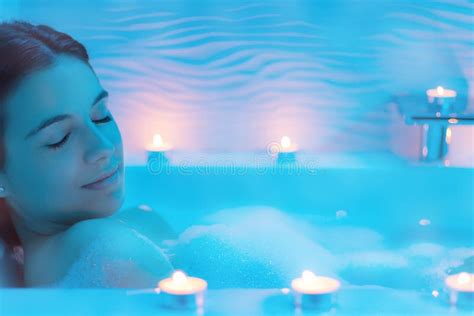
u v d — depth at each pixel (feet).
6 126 3.86
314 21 5.69
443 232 5.50
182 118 5.92
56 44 4.00
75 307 2.94
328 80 5.82
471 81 5.74
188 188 5.76
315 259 5.18
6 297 3.02
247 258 5.15
